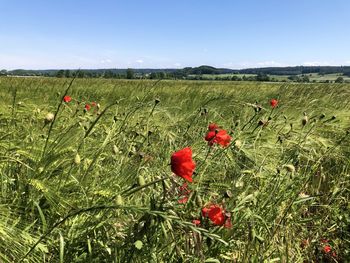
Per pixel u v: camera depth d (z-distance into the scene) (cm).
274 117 571
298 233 344
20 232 221
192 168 195
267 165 374
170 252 245
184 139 474
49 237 234
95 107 540
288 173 336
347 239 371
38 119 434
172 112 768
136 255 221
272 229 299
